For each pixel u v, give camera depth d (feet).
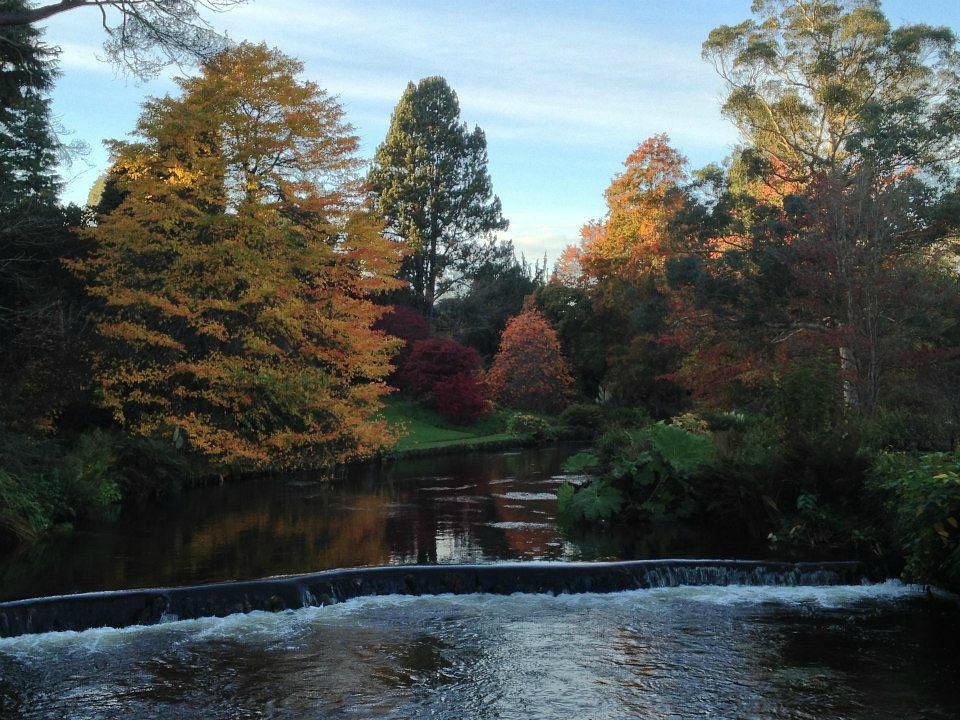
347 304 70.49
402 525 44.86
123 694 21.90
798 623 28.04
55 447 48.52
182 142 66.23
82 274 67.87
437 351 127.24
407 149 185.26
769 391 78.23
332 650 25.35
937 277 62.59
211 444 63.57
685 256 91.66
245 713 20.66
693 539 40.57
